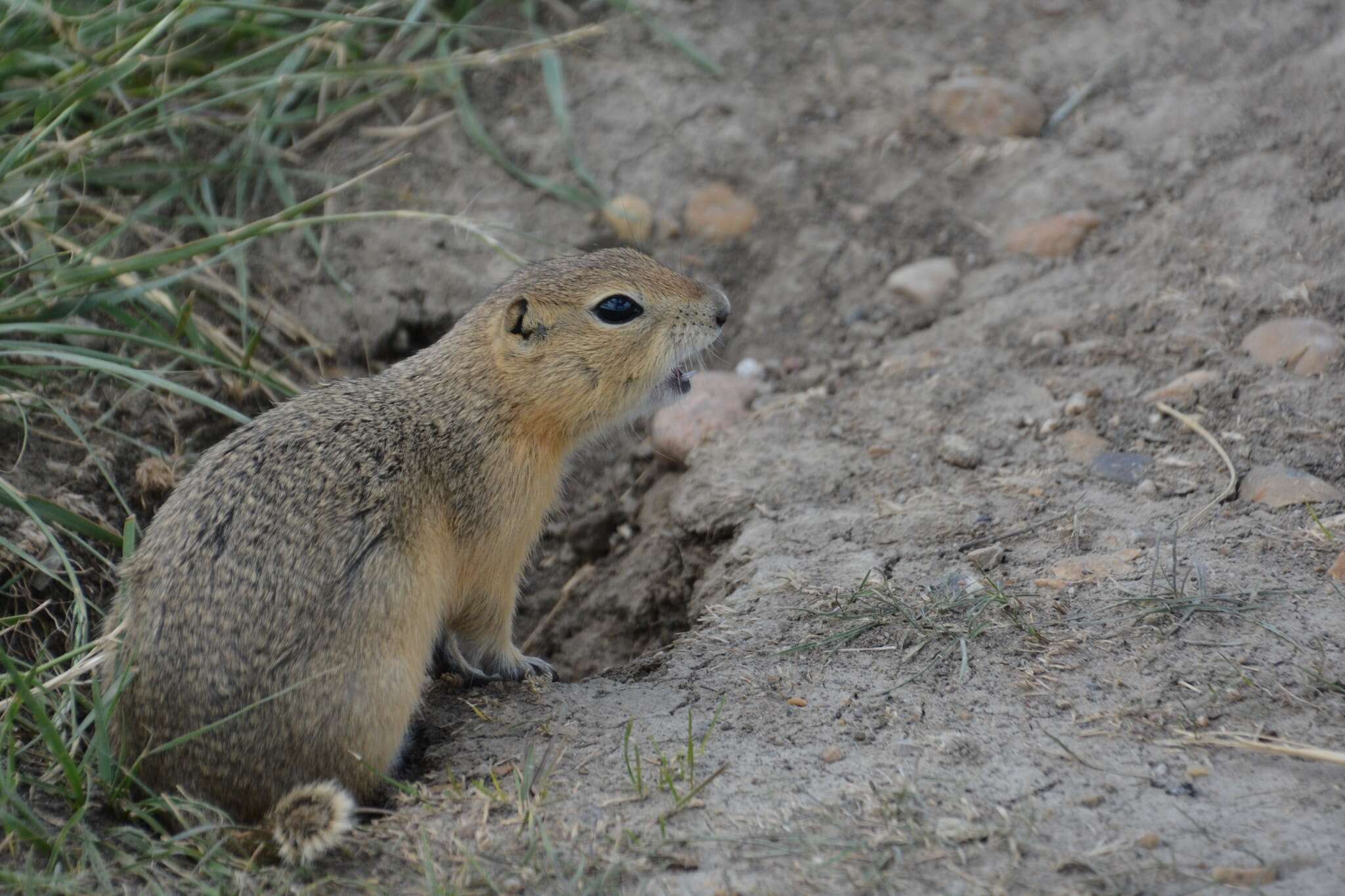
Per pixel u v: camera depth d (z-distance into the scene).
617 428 10.55
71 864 7.45
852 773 7.70
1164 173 13.58
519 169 14.48
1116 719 7.95
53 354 10.37
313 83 14.24
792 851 7.04
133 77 13.48
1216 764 7.50
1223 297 12.05
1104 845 6.89
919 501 10.59
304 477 8.55
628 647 11.50
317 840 7.29
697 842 7.20
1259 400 10.96
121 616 8.86
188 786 7.95
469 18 15.45
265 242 13.64
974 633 8.87
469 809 7.75
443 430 9.21
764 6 15.87
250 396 12.50
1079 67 15.07
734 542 10.71
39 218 11.95
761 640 9.26
